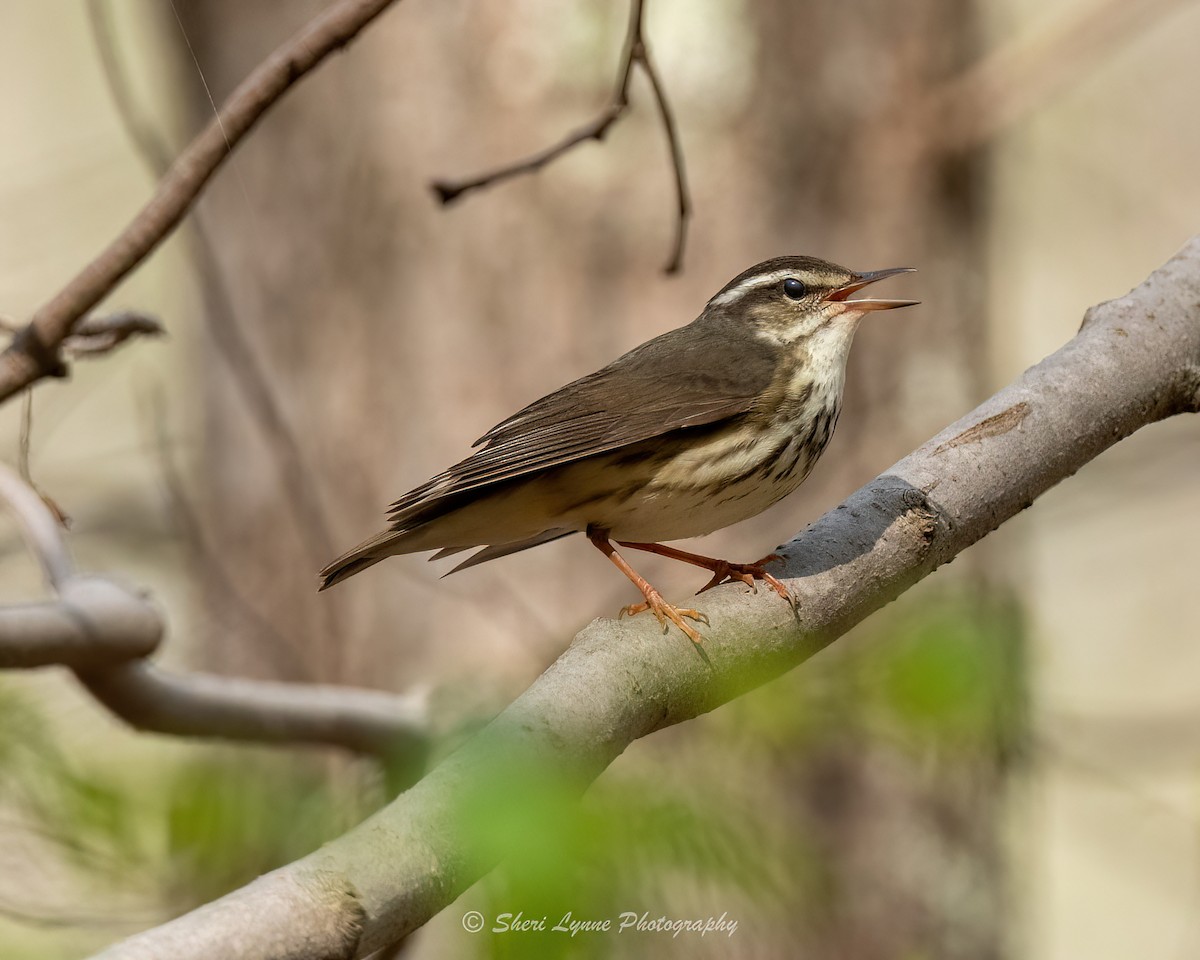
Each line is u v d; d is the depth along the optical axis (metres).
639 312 12.57
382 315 13.02
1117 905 20.72
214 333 13.56
